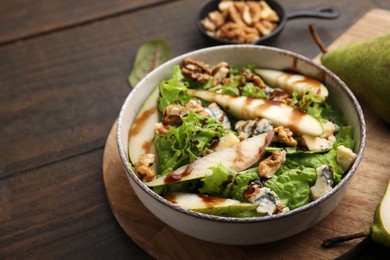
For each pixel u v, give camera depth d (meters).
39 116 0.60
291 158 0.48
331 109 0.52
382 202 0.47
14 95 0.62
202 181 0.47
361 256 0.49
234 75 0.54
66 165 0.56
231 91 0.52
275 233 0.44
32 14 0.70
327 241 0.47
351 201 0.50
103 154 0.56
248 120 0.50
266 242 0.46
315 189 0.46
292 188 0.46
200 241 0.49
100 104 0.61
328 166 0.46
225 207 0.44
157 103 0.52
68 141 0.58
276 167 0.46
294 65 0.53
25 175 0.56
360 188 0.50
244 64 0.55
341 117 0.51
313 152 0.48
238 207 0.44
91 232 0.52
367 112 0.56
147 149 0.49
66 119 0.60
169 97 0.51
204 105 0.51
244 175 0.46
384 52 0.53
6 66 0.65
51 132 0.59
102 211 0.53
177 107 0.49
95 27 0.68
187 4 0.70
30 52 0.66
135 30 0.68
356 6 0.68
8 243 0.51
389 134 0.54
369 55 0.53
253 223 0.43
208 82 0.53
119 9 0.70
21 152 0.58
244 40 0.63
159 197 0.44
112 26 0.68
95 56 0.65
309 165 0.47
